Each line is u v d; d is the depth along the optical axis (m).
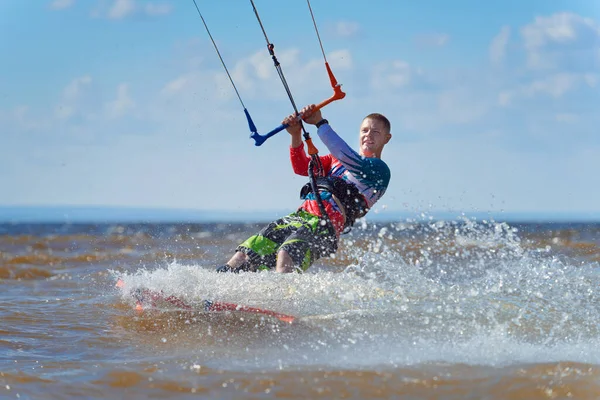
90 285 27.39
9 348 14.97
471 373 11.96
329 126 19.62
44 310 19.89
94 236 71.75
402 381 11.57
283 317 16.58
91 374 12.40
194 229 133.62
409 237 57.09
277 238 20.22
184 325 16.73
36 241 59.38
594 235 76.62
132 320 17.81
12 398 11.13
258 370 12.38
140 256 41.16
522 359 12.84
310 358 13.25
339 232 19.94
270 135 20.00
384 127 20.94
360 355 13.37
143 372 12.39
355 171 19.70
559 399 10.73
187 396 11.12
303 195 20.53
